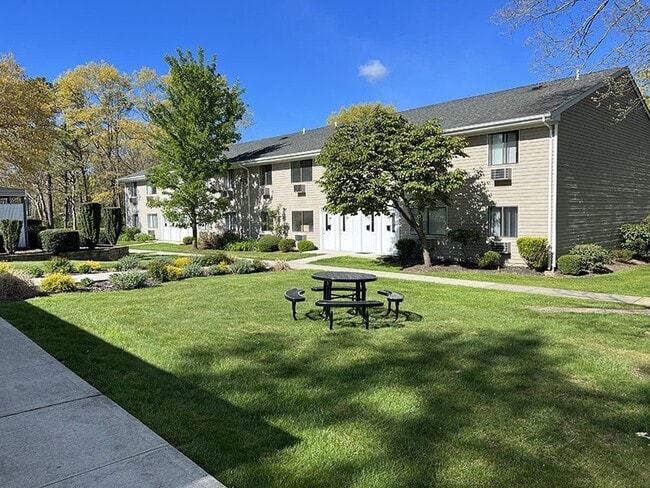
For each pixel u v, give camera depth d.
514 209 14.71
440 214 16.70
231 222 26.23
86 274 12.79
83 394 3.92
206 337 5.88
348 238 20.39
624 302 8.92
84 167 38.81
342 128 15.10
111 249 19.28
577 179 14.83
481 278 12.68
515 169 14.55
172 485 2.56
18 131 22.92
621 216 17.59
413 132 13.79
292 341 5.75
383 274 13.66
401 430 3.33
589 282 11.94
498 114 15.16
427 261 15.28
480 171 15.43
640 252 16.83
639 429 3.40
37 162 24.89
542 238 13.75
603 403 3.86
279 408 3.70
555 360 4.98
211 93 22.78
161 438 3.14
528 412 3.66
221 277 12.36
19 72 23.17
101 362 4.83
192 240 26.20
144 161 40.09
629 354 5.23
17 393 3.94
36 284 10.15
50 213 40.41
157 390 4.06
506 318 7.16
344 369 4.69
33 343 5.49
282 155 22.08
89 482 2.58
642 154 18.86
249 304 8.21
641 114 18.45
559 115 13.50
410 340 5.81
